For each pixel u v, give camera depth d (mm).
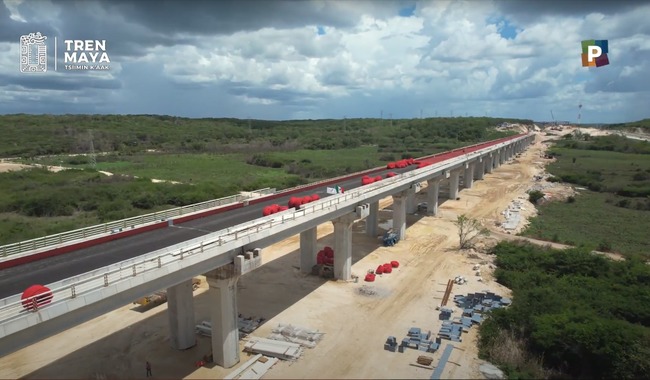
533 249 55000
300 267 51281
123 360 33094
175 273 26766
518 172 135625
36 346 34906
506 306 41031
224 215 44250
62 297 21062
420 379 30406
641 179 120062
